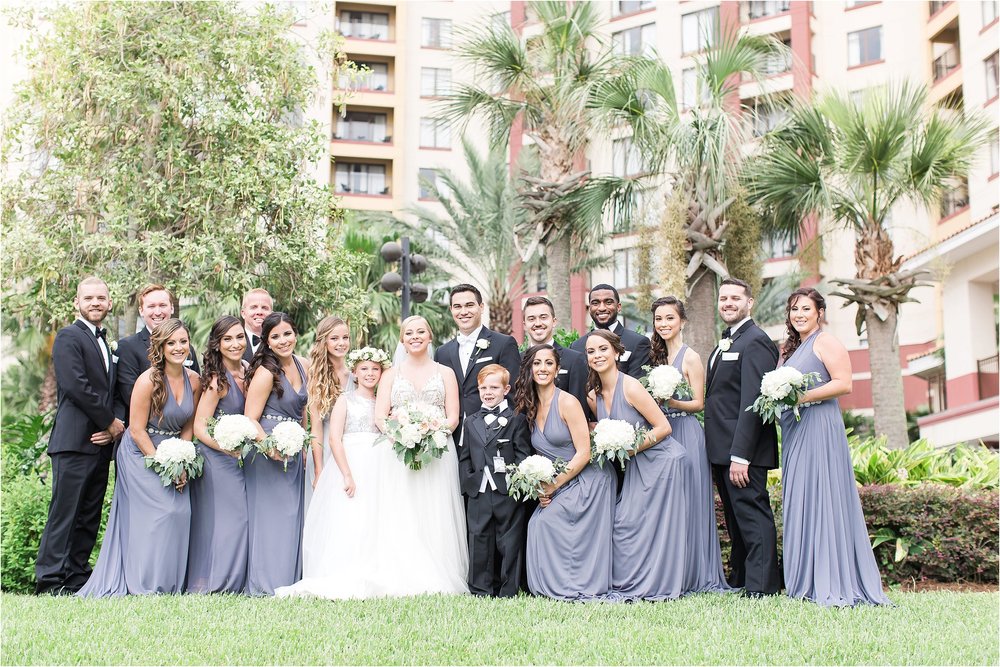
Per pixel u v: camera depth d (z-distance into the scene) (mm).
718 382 5785
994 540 6680
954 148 10742
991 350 17031
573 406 5527
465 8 27078
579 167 13461
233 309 15789
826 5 27219
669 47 26203
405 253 11422
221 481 5715
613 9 27656
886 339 11305
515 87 12906
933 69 25203
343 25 33625
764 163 11172
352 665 3779
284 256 10875
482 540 5555
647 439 5484
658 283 11898
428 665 3807
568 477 5496
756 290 11672
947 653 4070
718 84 10500
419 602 4992
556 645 4098
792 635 4305
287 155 11281
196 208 10508
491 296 18812
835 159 11039
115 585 5539
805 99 11492
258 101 11383
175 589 5551
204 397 5746
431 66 33594
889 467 7648
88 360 5777
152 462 5520
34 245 10250
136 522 5531
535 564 5512
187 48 10719
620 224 11789
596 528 5480
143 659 3859
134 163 10742
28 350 19562
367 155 32594
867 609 4941
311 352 6133
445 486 5766
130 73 10508
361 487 5664
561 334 11648
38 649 4016
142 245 10195
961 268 17406
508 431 5598
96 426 5855
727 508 5910
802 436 5395
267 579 5637
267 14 11461
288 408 5910
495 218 18516
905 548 6727
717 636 4234
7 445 8320
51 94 10484
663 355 5879
